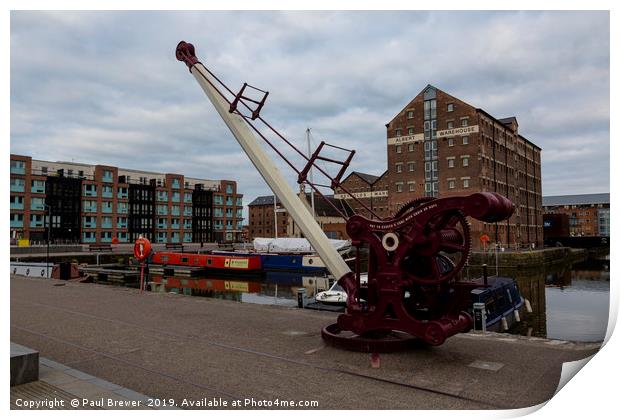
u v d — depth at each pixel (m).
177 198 98.06
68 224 79.31
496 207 7.72
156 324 12.18
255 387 7.09
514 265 53.47
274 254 48.09
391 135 72.12
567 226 107.81
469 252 8.12
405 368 7.95
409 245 8.38
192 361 8.53
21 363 6.87
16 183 72.75
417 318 9.54
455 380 7.31
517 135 79.00
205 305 15.58
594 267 61.66
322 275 43.81
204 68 12.80
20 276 26.47
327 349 9.38
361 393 6.79
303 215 10.79
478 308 13.37
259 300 29.73
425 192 68.25
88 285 21.73
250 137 11.61
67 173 84.69
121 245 80.88
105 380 7.28
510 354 8.78
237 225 112.38
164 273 47.09
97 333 11.03
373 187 87.00
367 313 8.95
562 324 22.66
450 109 66.50
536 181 87.56
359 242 9.01
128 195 89.12
